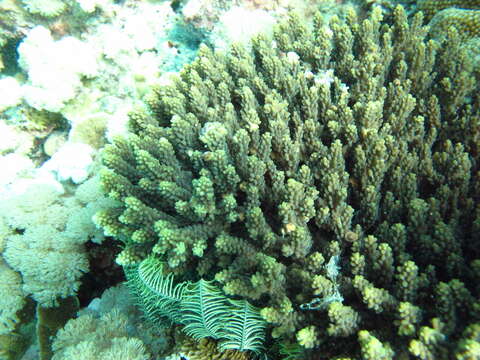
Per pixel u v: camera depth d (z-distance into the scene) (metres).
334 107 2.70
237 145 2.42
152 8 5.98
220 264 2.16
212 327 2.20
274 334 1.87
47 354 3.19
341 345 1.80
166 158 2.51
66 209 3.83
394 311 1.68
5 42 5.88
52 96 4.87
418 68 2.97
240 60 3.18
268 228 2.19
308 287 1.88
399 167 2.30
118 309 2.88
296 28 3.66
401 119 2.58
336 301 1.75
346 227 2.10
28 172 4.98
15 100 5.09
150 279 2.21
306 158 2.63
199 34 5.29
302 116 2.85
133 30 5.59
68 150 4.33
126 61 5.47
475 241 1.91
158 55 5.82
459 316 1.59
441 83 2.82
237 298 2.07
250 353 2.38
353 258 1.84
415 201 2.02
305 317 1.90
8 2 5.42
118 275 3.83
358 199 2.36
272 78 3.09
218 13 4.98
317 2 5.08
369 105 2.40
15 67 6.30
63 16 5.64
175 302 2.26
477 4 3.79
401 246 1.96
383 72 2.96
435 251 1.88
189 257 2.21
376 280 1.91
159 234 2.05
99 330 2.70
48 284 3.43
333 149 2.27
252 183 2.32
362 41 3.25
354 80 3.05
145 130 2.86
